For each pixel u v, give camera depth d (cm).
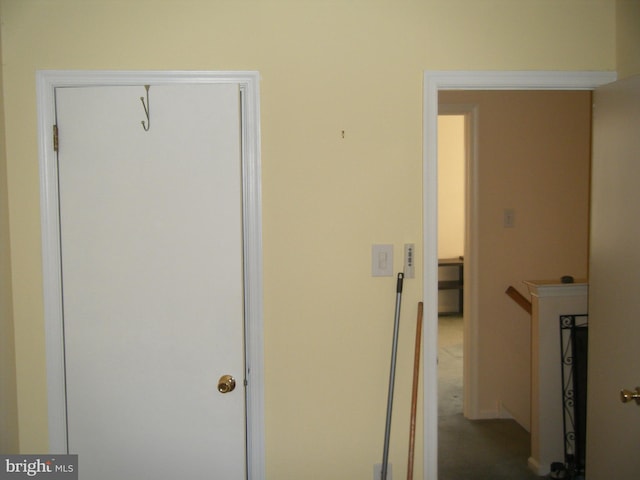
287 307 183
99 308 177
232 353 177
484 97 313
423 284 186
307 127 180
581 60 186
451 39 183
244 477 180
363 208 183
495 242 320
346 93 181
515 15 184
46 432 180
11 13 172
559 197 321
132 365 178
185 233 175
